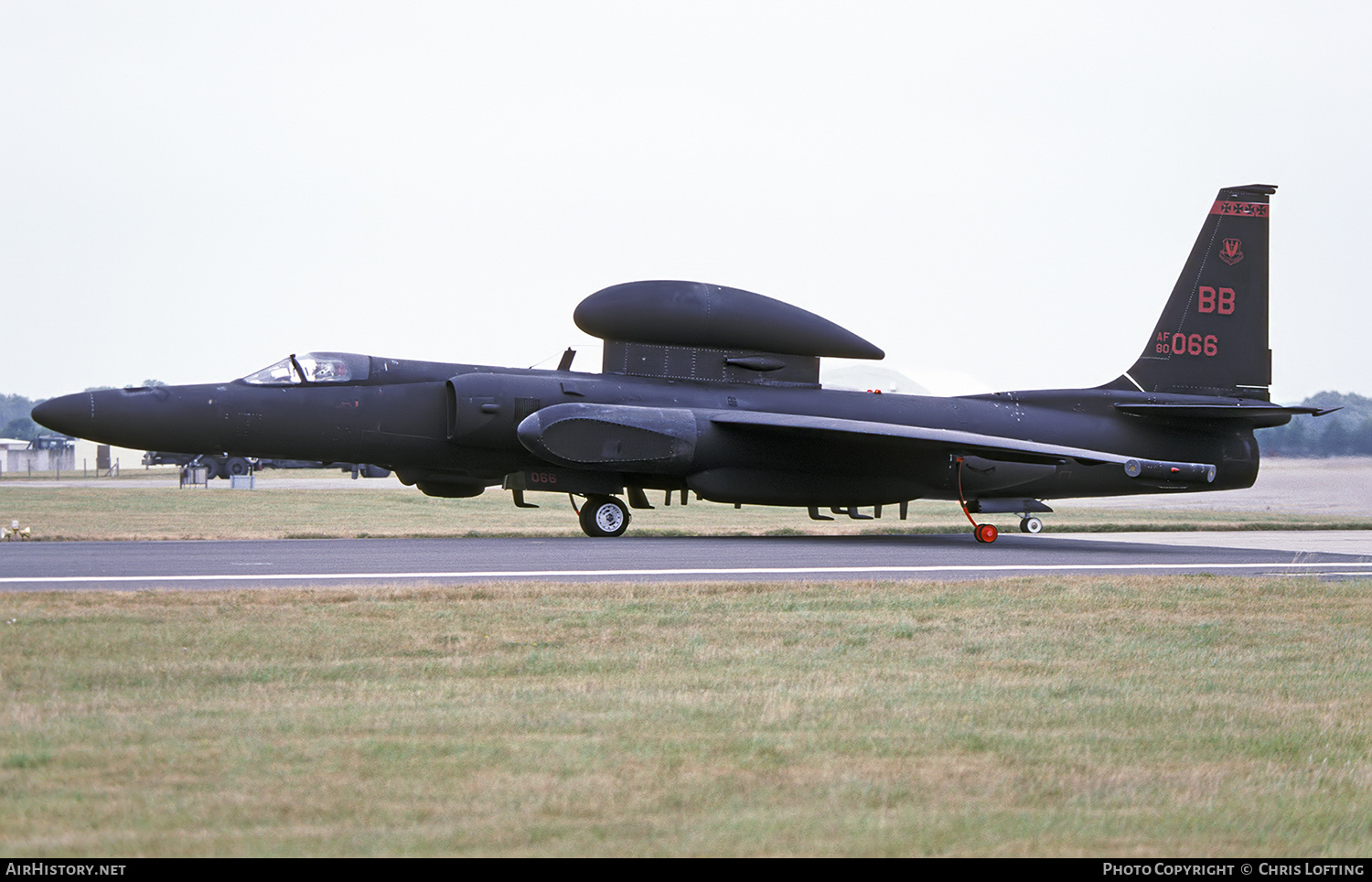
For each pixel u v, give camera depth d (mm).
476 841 18609
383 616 40281
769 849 18469
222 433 78562
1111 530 108312
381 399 82062
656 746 24359
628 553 68250
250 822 19328
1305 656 36656
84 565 55469
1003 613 44406
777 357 92250
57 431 76938
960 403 96312
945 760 23812
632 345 88875
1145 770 23406
